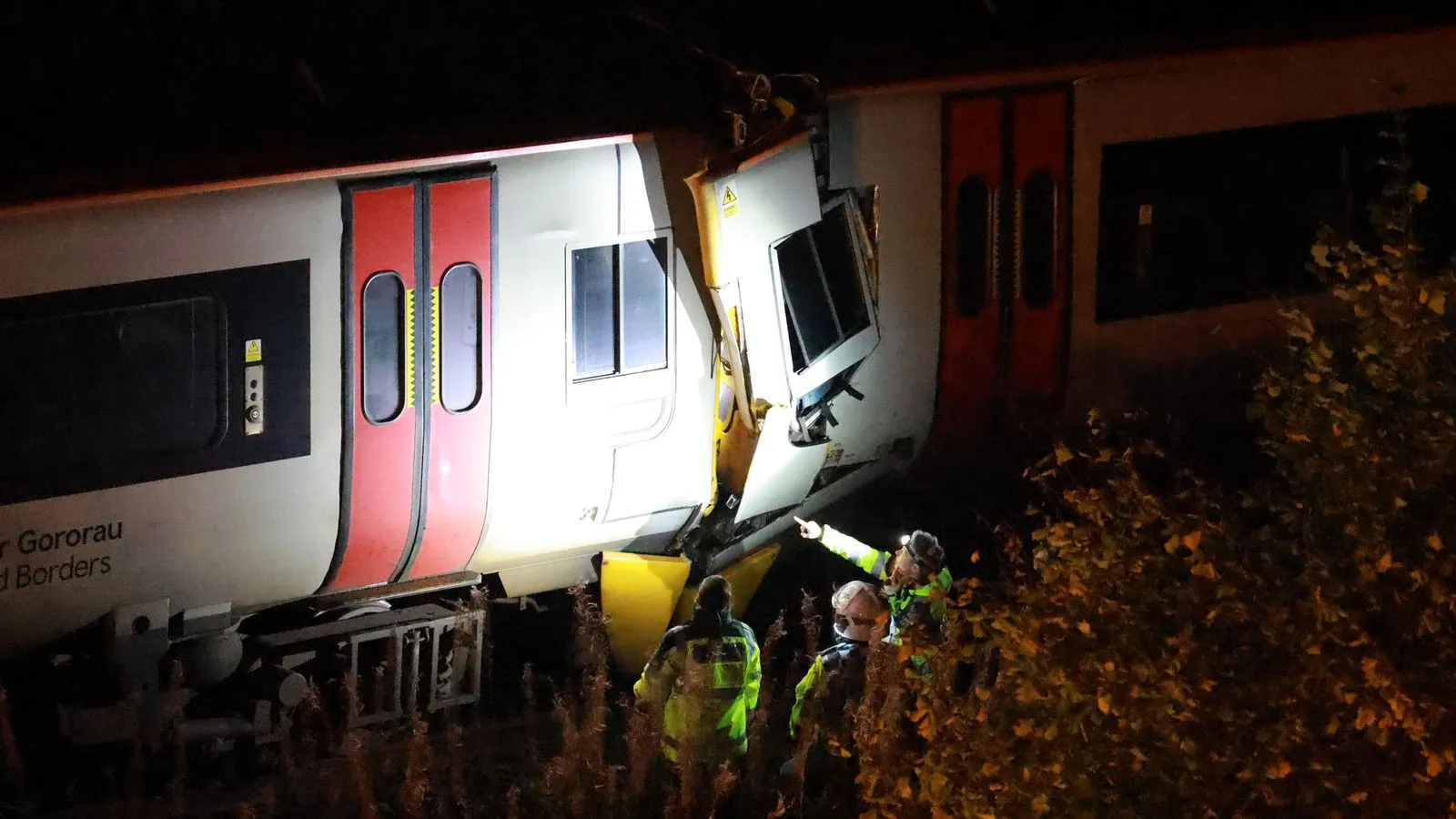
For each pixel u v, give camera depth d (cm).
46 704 1091
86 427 1016
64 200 987
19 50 1230
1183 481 1439
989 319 1421
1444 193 1634
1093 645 745
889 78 1336
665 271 1219
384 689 1188
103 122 1177
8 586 1007
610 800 1095
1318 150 1574
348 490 1116
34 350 991
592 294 1189
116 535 1038
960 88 1363
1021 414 1472
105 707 1067
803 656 1380
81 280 998
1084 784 749
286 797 1112
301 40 1336
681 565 1296
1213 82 1495
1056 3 1675
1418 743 682
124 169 1037
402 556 1170
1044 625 751
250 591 1114
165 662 1084
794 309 1279
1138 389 1527
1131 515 774
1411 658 701
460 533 1180
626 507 1252
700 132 1216
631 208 1190
